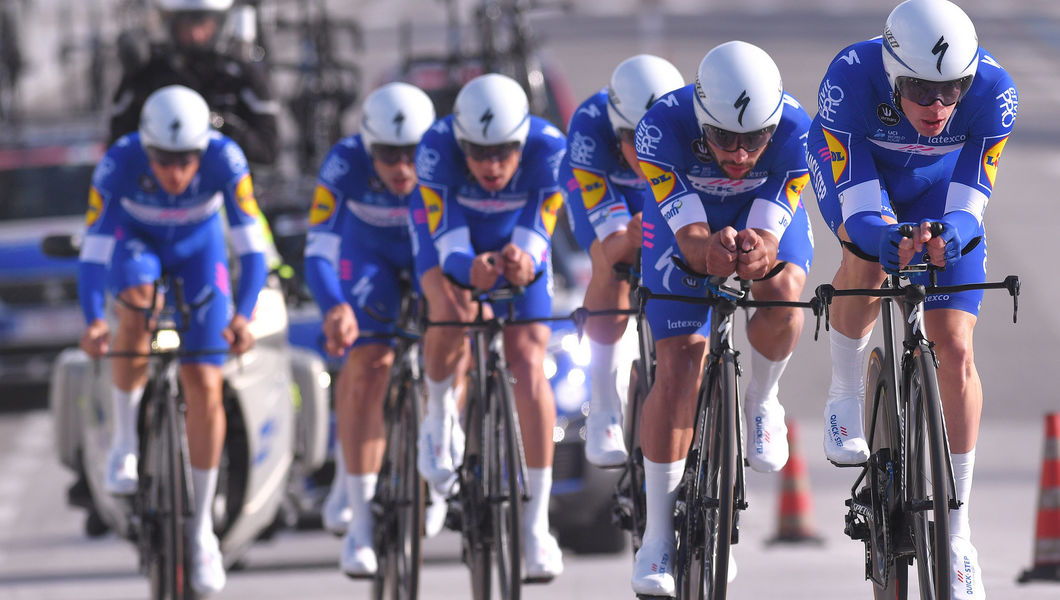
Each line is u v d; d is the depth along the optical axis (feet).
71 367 92.32
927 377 52.49
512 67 158.51
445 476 68.74
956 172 55.11
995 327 170.09
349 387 75.82
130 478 74.08
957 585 53.57
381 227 76.07
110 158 72.79
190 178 71.15
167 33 97.60
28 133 155.53
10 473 129.90
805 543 100.01
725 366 55.16
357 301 75.51
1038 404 144.56
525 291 68.23
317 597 84.07
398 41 365.40
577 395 91.81
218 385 73.46
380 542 74.74
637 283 64.13
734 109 53.06
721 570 54.08
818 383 152.05
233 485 83.10
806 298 168.45
